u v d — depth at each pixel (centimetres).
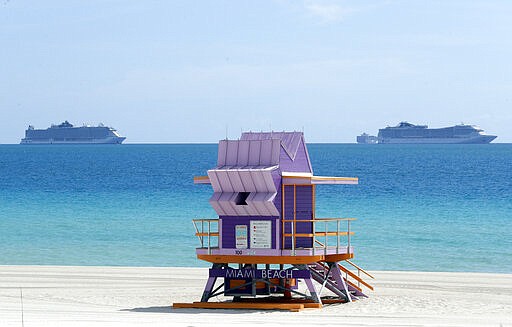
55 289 3712
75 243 5975
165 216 7875
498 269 4816
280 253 2945
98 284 3900
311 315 2817
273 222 2962
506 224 7050
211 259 3030
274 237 2962
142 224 7156
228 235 3012
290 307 2967
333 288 3250
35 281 4006
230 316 2769
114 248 5716
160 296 3469
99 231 6669
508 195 10256
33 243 5978
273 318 2722
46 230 6750
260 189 2955
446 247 5697
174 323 2573
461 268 4847
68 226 7025
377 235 6309
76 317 2708
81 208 8750
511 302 3300
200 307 3033
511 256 5306
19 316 2734
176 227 6925
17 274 4288
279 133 3111
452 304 3203
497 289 3772
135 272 4397
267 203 2909
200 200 9644
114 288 3759
